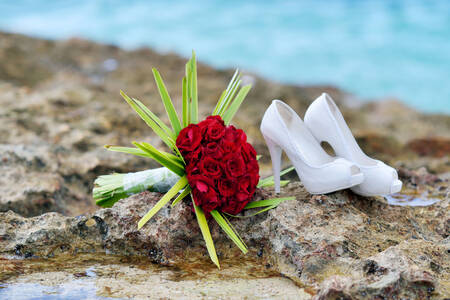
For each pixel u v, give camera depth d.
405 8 8.89
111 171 2.35
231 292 1.76
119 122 2.67
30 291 1.76
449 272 1.77
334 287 1.69
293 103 3.84
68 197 2.26
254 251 1.90
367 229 1.88
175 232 1.89
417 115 3.97
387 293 1.69
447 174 2.42
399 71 6.59
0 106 2.71
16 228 1.92
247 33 8.41
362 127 3.48
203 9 9.78
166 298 1.74
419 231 1.93
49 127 2.58
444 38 7.54
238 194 1.88
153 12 9.66
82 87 3.61
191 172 1.87
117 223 1.91
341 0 9.52
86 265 1.86
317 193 1.94
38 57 4.50
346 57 7.20
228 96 2.01
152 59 4.89
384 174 1.91
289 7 9.67
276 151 1.99
